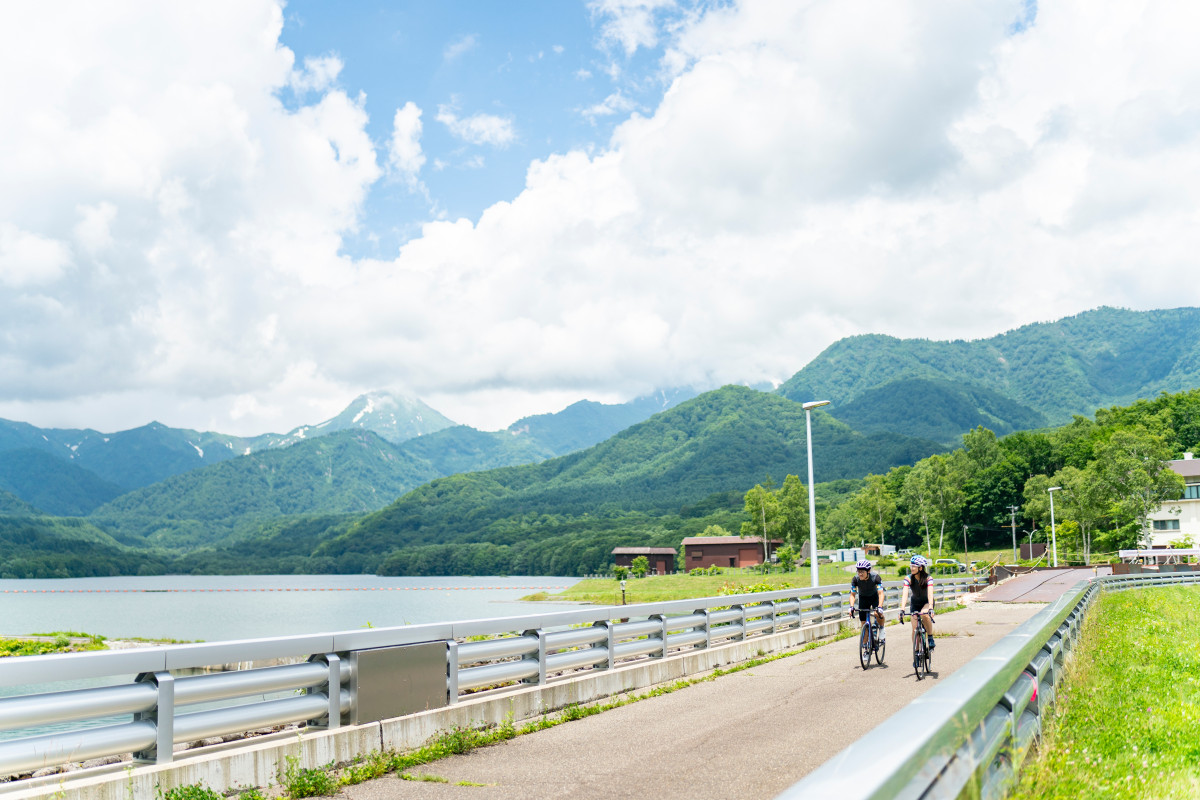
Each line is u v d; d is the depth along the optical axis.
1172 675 12.10
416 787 7.02
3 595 145.88
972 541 128.62
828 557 132.50
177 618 81.88
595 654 11.70
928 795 3.27
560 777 7.33
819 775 2.43
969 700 3.67
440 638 8.90
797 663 16.00
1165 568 61.12
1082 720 8.28
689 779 7.20
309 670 7.43
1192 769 6.61
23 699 5.46
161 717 6.18
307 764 7.15
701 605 15.00
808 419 30.78
